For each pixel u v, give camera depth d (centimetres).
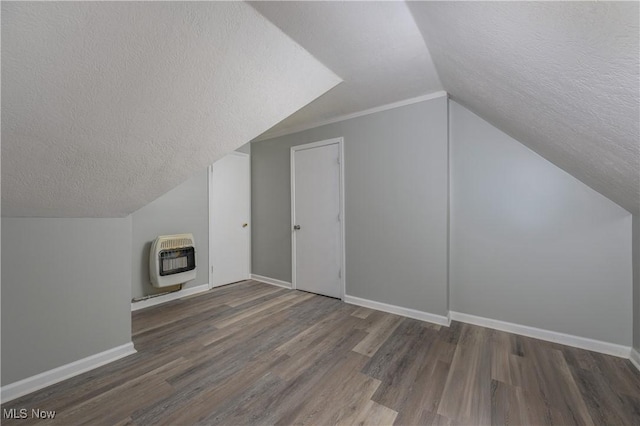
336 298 301
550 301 202
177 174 163
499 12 74
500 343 198
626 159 108
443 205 230
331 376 160
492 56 104
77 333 166
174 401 139
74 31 83
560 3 56
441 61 161
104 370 167
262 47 127
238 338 208
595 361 174
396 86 213
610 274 184
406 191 248
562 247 198
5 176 117
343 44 148
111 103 108
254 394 145
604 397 140
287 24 123
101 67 96
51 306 157
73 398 142
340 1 112
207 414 130
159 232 294
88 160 127
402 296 253
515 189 213
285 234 348
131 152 134
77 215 164
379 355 183
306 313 258
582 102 90
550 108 113
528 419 126
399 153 251
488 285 225
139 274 279
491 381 154
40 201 141
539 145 179
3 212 139
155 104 118
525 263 211
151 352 188
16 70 85
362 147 275
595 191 187
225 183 359
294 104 170
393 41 147
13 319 145
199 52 110
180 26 98
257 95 147
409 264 248
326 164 305
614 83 70
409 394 144
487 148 223
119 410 133
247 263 386
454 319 241
